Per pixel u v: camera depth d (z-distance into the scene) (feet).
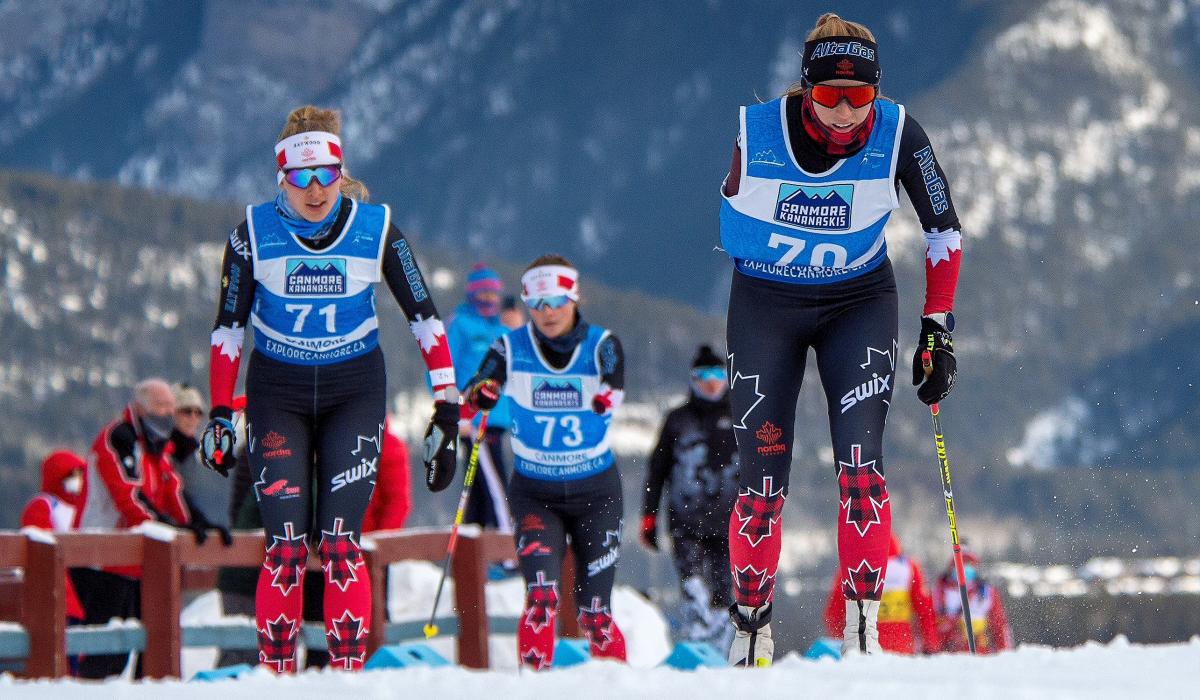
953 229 39.73
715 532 81.92
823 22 37.99
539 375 60.18
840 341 40.14
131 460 74.13
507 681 25.94
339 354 46.01
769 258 40.01
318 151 44.39
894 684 23.95
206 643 73.10
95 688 26.81
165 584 69.15
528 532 60.29
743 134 39.22
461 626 79.51
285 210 45.19
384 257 46.24
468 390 58.59
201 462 45.60
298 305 45.24
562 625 83.82
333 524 45.57
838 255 39.47
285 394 45.80
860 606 39.04
